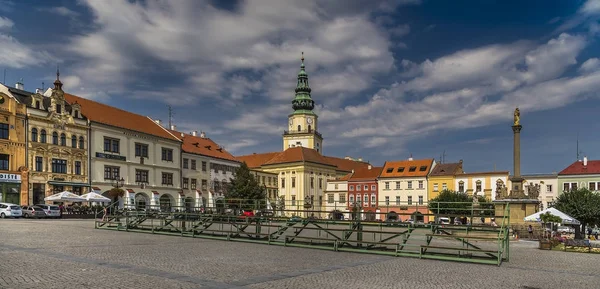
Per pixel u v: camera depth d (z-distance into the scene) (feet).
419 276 51.70
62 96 205.67
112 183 223.92
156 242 84.89
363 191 344.69
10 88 194.59
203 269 51.19
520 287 46.16
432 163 325.62
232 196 273.54
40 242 75.77
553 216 111.34
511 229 128.77
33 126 192.54
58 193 184.65
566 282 50.03
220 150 324.60
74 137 209.36
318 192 371.97
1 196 178.60
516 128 145.07
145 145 245.86
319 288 42.34
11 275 43.73
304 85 444.55
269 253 71.51
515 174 144.05
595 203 178.91
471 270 57.93
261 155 428.97
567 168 280.51
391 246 88.17
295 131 434.71
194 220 108.06
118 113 248.52
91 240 83.46
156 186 250.57
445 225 80.38
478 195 283.38
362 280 47.70
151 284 41.27
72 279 42.55
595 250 91.20
